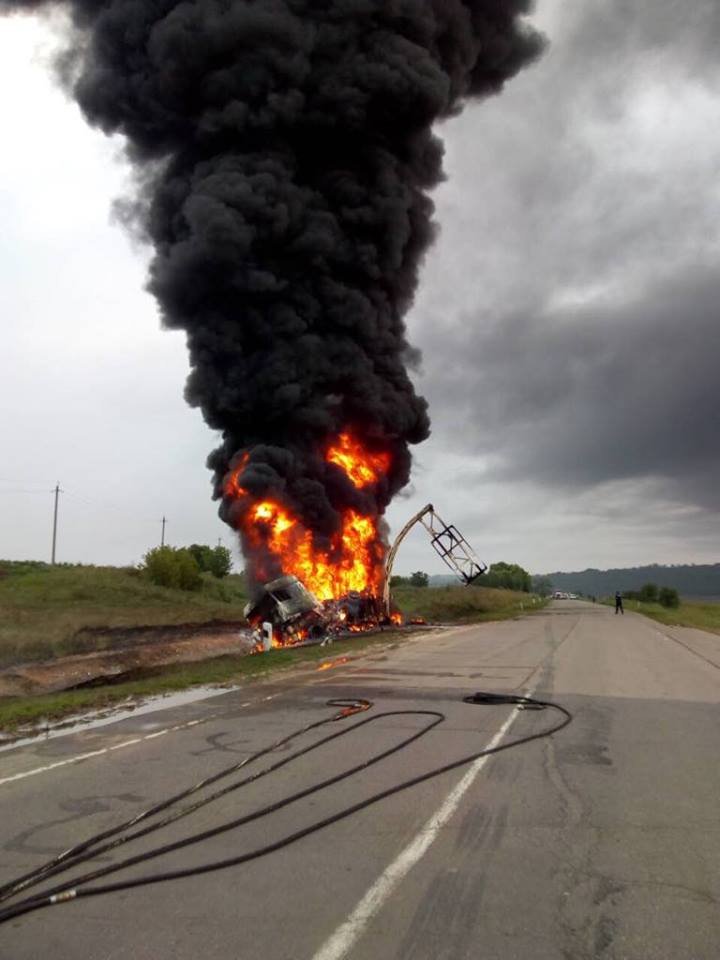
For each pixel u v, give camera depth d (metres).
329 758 7.29
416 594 51.34
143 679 14.27
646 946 3.62
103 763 7.14
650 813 5.64
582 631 27.00
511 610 50.56
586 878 4.41
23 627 20.83
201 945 3.60
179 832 5.18
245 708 10.23
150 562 39.62
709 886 4.32
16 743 8.12
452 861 4.64
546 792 6.16
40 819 5.47
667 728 8.86
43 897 4.10
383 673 14.01
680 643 21.92
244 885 4.28
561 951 3.56
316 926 3.79
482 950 3.56
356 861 4.63
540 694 11.41
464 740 8.10
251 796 6.02
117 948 3.58
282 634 20.98
